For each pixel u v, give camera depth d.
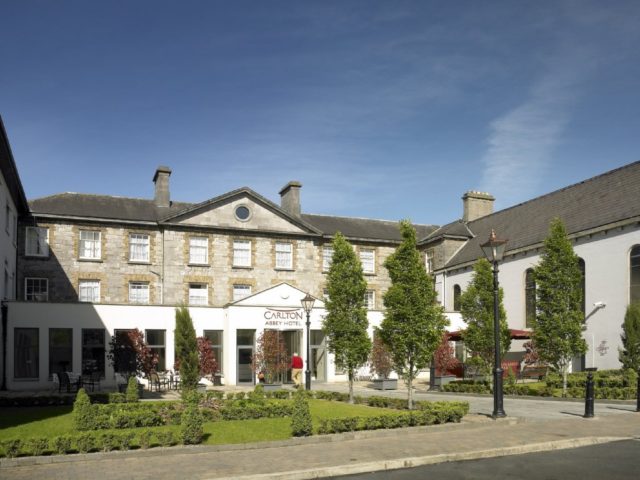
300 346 32.28
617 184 31.14
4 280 28.34
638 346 24.69
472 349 25.94
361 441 12.68
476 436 13.13
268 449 11.84
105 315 29.33
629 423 14.83
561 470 10.13
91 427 13.66
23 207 32.59
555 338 22.38
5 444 10.66
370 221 45.50
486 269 26.19
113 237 35.38
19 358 27.70
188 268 36.47
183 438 11.89
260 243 38.41
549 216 34.78
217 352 31.70
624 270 27.66
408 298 17.56
